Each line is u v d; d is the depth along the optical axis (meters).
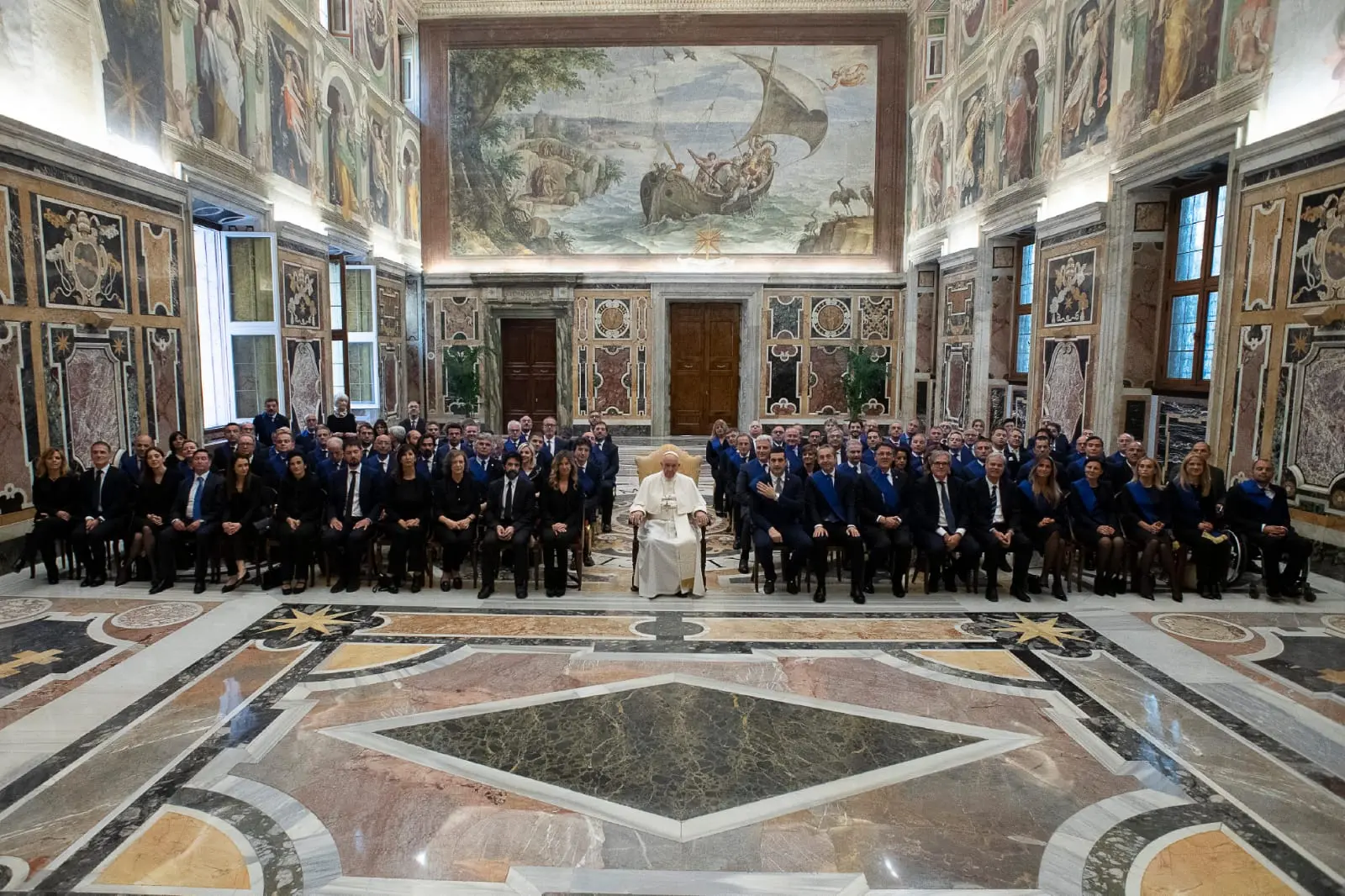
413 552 7.53
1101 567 7.39
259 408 11.45
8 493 7.39
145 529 7.40
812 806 3.91
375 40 16.12
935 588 7.62
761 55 18.20
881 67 18.08
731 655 5.91
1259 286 7.95
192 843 3.57
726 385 19.28
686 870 3.42
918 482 7.62
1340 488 7.17
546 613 6.93
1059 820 3.78
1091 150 10.80
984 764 4.30
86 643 6.01
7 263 7.25
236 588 7.55
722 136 18.47
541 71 18.39
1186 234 9.73
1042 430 9.95
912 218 18.00
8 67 7.31
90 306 8.26
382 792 4.01
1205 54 8.62
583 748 4.48
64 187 7.86
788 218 18.61
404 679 5.41
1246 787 4.06
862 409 18.47
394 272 16.86
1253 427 8.08
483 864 3.46
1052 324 11.78
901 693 5.22
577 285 18.64
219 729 4.64
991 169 13.95
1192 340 9.54
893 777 4.17
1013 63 13.11
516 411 19.41
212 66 10.40
